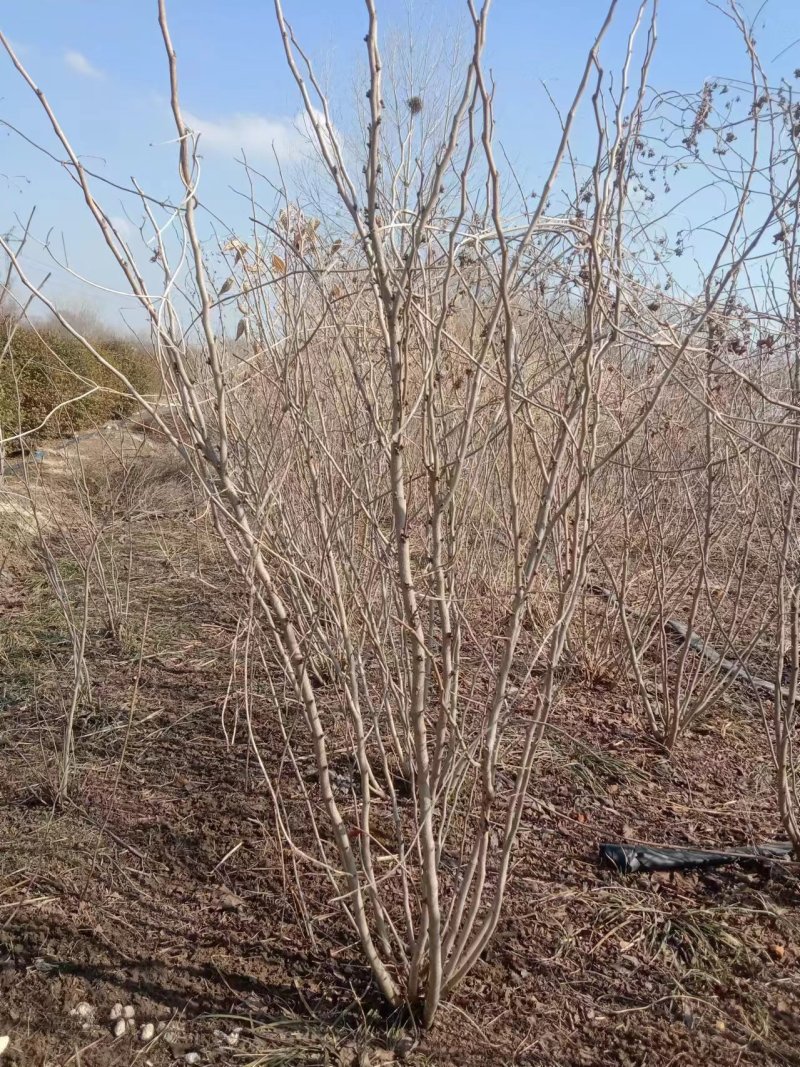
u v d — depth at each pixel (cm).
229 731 308
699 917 221
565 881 234
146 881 231
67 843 245
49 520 514
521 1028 187
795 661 233
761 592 418
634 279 211
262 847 244
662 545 324
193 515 583
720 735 324
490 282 182
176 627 404
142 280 146
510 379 148
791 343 222
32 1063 176
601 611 397
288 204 189
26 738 304
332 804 177
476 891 178
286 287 190
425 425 169
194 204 144
